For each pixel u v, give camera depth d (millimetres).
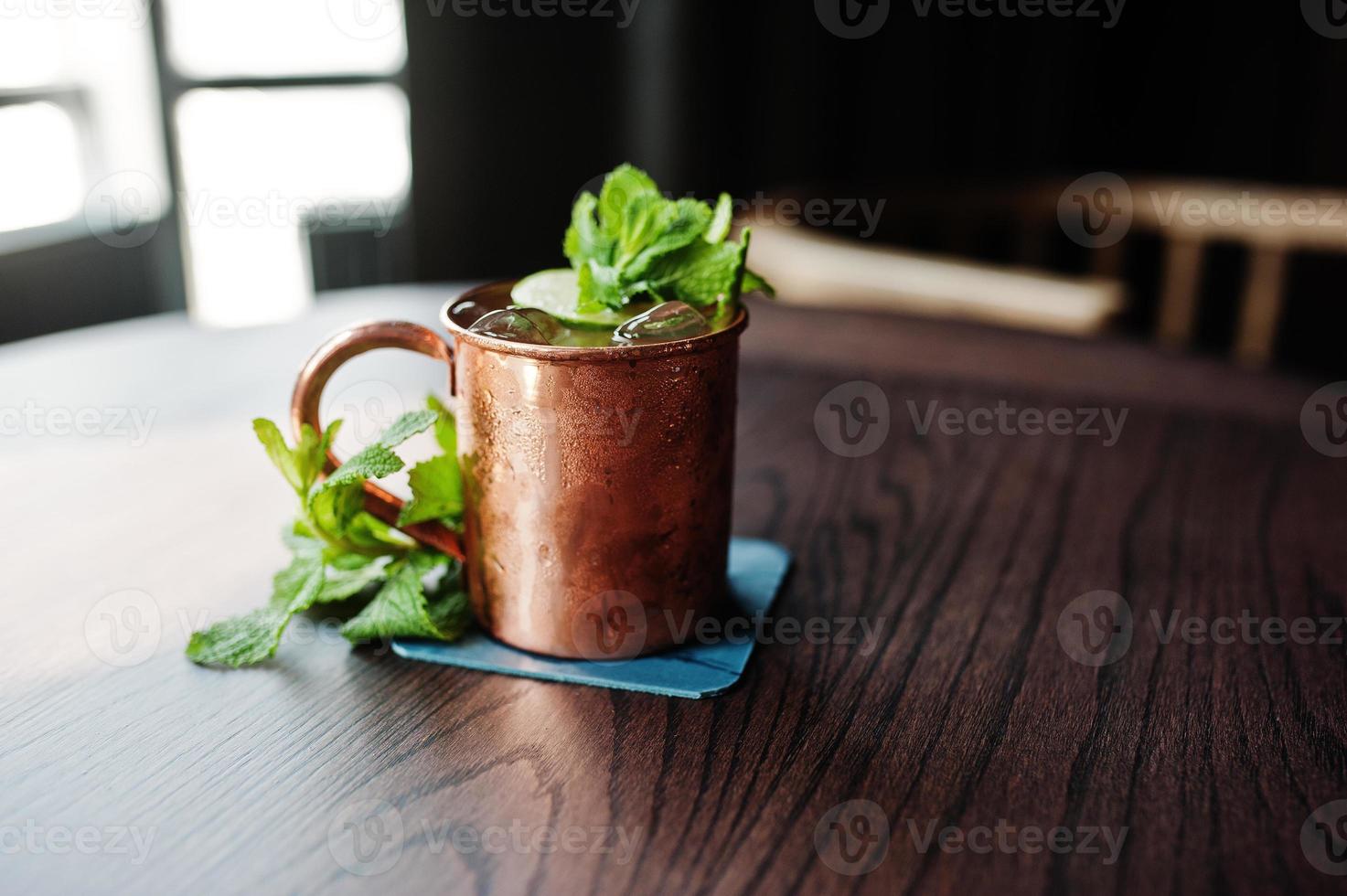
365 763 455
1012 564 572
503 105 1752
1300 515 615
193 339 787
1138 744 468
